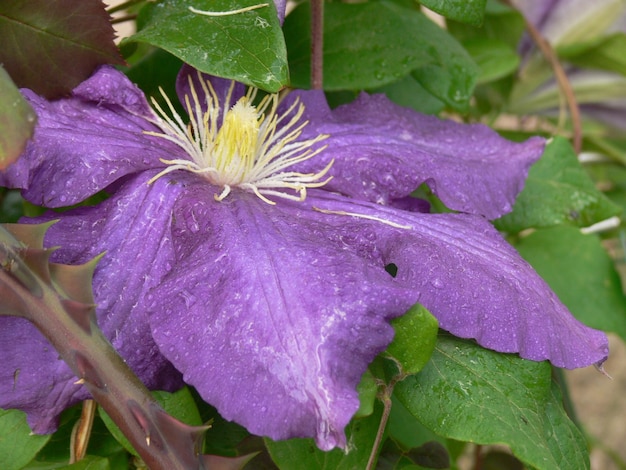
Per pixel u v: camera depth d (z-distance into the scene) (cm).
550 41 37
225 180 23
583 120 40
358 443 23
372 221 22
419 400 21
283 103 25
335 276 20
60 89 23
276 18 21
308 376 18
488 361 22
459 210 24
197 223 21
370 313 19
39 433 20
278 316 19
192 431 18
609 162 41
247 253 20
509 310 21
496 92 38
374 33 29
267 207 22
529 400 22
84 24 22
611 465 67
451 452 34
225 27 22
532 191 30
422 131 26
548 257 33
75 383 19
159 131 23
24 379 20
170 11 22
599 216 30
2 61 22
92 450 23
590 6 35
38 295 18
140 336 20
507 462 34
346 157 24
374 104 26
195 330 19
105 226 21
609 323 32
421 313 20
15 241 18
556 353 21
